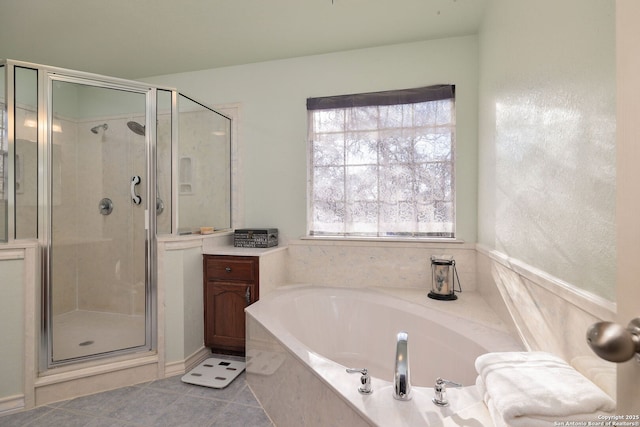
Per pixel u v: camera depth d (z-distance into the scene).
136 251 2.27
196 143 2.57
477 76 2.46
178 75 3.13
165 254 2.18
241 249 2.56
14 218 1.85
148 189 2.24
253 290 2.34
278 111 2.89
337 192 2.75
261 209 2.93
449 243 2.49
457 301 2.17
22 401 1.77
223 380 2.06
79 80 2.09
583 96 1.00
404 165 2.59
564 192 1.12
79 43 2.57
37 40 2.51
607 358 0.41
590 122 0.97
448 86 2.49
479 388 1.08
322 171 2.78
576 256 1.04
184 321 2.23
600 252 0.92
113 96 2.28
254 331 1.96
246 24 2.34
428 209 2.55
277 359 1.63
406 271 2.58
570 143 1.08
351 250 2.70
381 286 2.62
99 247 2.37
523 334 1.47
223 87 3.02
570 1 1.08
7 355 1.76
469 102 2.48
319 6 2.14
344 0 2.08
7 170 1.85
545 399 0.85
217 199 2.82
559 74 1.16
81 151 2.43
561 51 1.14
